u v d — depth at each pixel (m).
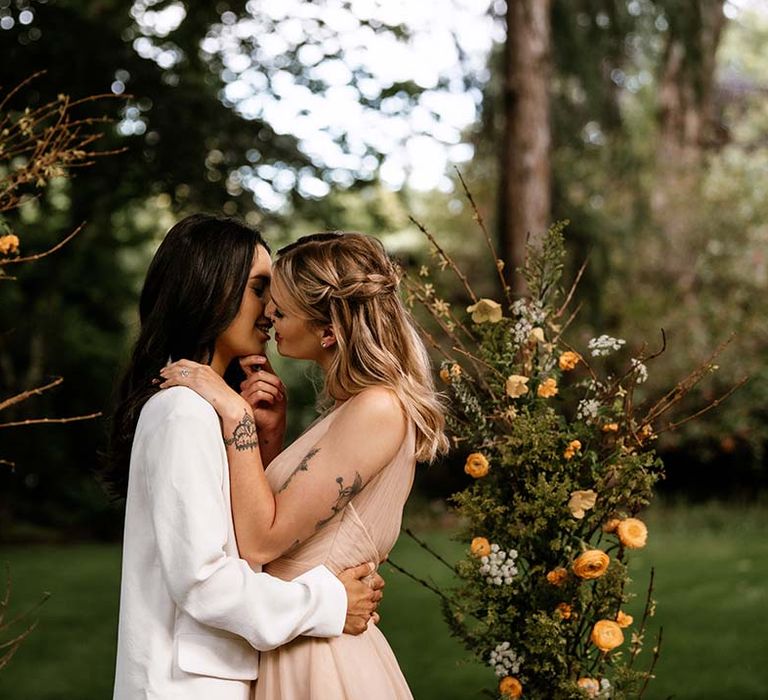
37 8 8.59
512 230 9.88
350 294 2.24
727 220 13.22
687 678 5.56
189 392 2.17
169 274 2.33
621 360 12.73
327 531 2.23
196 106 9.09
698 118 14.91
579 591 2.46
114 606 8.23
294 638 2.16
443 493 14.43
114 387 2.42
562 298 11.06
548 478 2.55
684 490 13.48
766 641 6.37
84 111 8.40
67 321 15.14
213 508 2.07
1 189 2.72
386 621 7.20
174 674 2.09
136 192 9.43
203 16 9.77
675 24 10.56
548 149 9.98
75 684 5.85
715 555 9.78
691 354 12.41
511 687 2.44
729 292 12.96
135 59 8.80
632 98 14.59
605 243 11.07
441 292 13.94
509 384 2.58
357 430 2.20
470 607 2.53
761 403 12.37
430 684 5.58
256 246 2.37
